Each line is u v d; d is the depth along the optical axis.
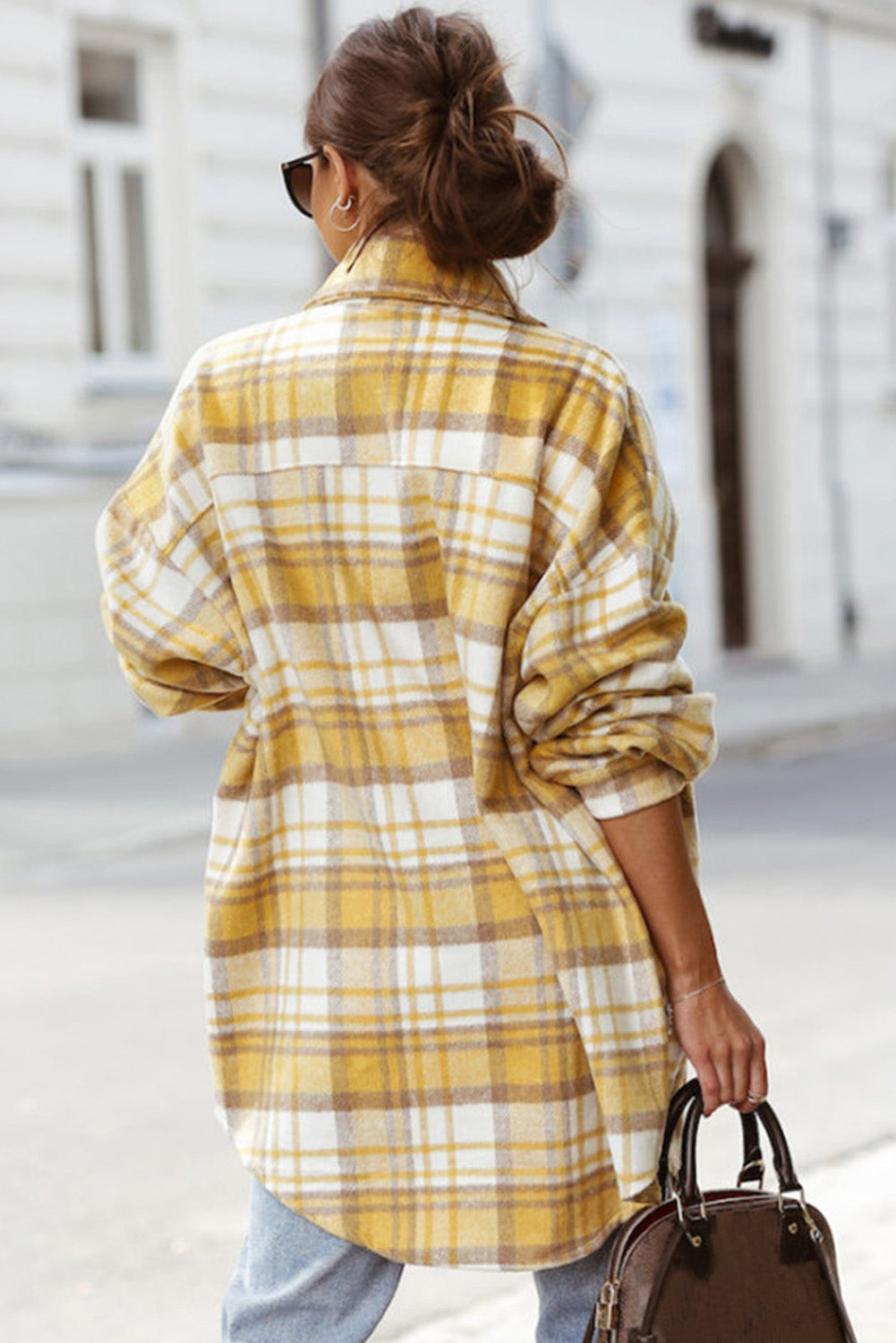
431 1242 3.60
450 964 3.58
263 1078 3.73
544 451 3.52
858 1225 7.36
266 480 3.64
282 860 3.71
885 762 23.09
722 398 33.94
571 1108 3.59
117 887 16.14
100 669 24.08
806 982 11.81
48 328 23.62
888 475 36.38
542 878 3.54
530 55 28.75
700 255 32.66
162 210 25.19
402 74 3.59
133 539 3.79
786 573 34.38
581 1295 3.79
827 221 34.94
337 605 3.62
